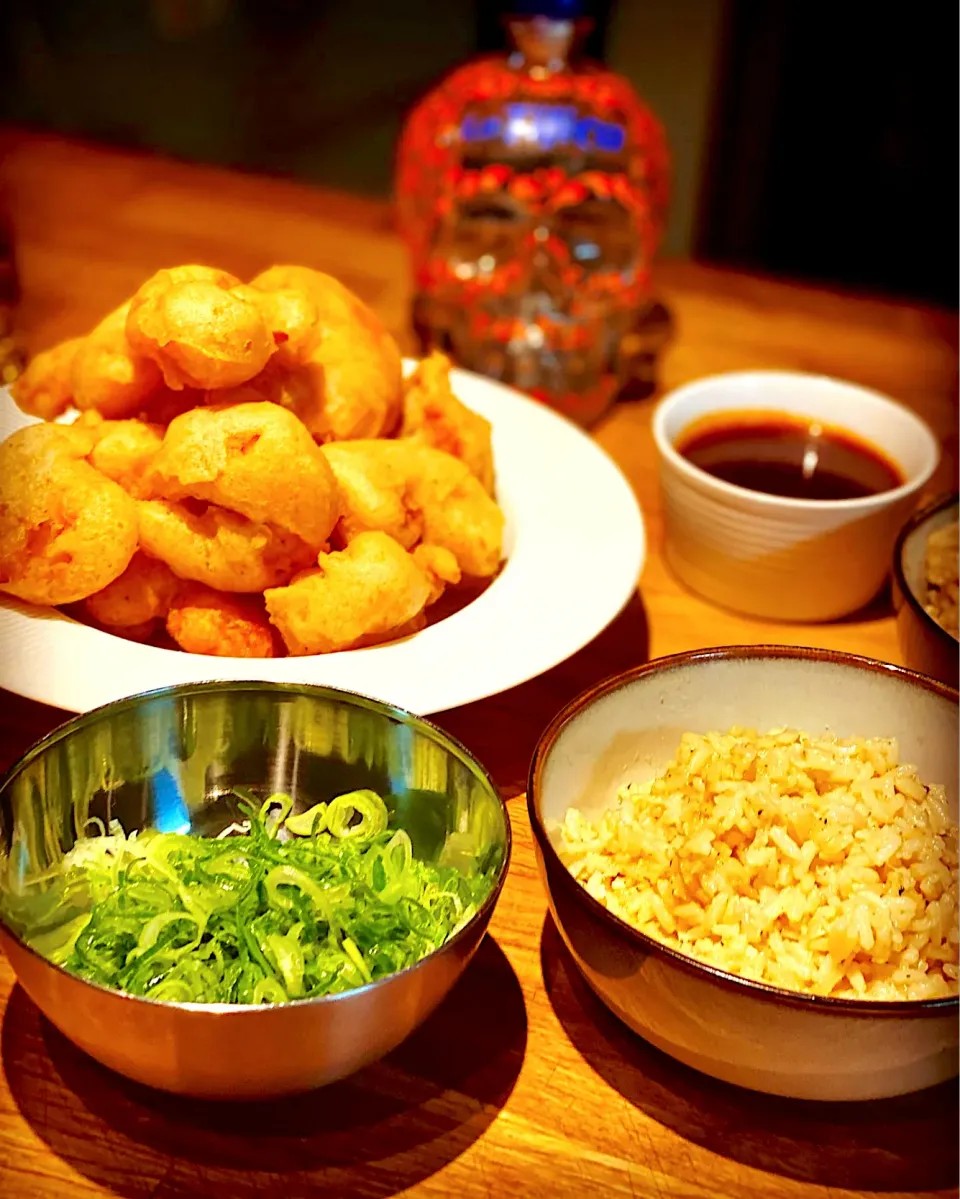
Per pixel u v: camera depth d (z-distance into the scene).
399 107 1.09
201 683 0.34
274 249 0.69
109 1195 0.29
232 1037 0.27
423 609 0.41
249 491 0.37
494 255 0.61
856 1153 0.31
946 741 0.36
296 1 1.06
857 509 0.44
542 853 0.31
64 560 0.38
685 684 0.37
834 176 1.00
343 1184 0.30
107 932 0.30
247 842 0.33
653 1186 0.30
